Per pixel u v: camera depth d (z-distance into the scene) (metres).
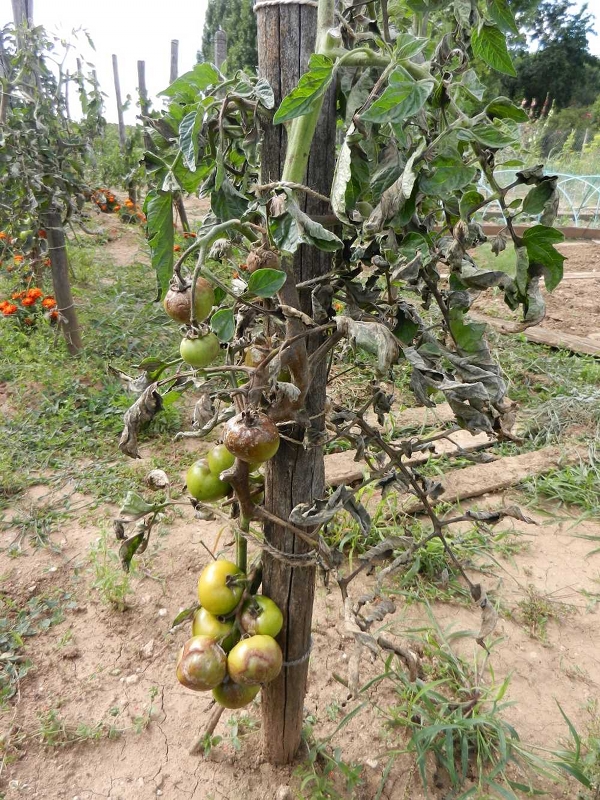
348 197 1.04
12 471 3.62
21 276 5.82
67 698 2.32
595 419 4.43
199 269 1.03
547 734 2.27
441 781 2.08
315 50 1.15
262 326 1.59
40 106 4.73
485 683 2.45
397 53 0.99
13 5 5.46
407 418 4.43
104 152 10.41
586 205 14.78
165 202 1.19
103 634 2.62
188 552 3.09
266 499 1.56
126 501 1.56
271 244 1.12
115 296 6.04
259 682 1.47
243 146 1.15
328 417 1.43
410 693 2.29
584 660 2.60
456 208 1.30
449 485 3.65
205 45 24.39
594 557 3.23
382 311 1.28
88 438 4.00
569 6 29.83
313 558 1.57
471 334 1.26
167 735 2.21
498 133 0.96
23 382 4.46
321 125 1.18
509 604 2.87
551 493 3.68
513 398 4.80
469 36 1.20
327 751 2.14
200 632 1.53
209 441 4.08
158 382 1.28
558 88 31.38
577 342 5.83
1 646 2.51
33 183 4.35
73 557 3.01
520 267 1.07
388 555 1.49
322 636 2.63
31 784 2.03
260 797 1.99
